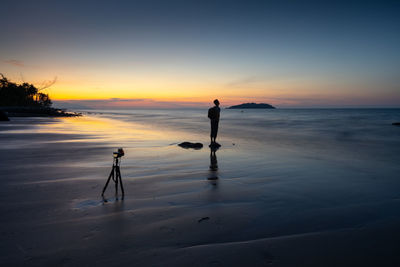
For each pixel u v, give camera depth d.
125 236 3.22
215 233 3.35
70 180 5.90
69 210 4.06
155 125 31.28
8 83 92.06
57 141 13.49
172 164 8.07
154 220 3.73
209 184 5.77
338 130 23.98
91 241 3.08
